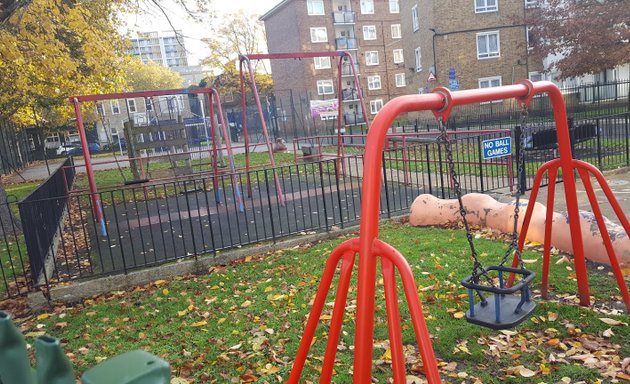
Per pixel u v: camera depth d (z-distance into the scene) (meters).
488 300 3.56
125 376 0.80
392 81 52.94
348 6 50.34
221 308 5.22
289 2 48.09
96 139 56.03
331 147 24.62
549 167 4.37
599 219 4.24
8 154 29.75
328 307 4.90
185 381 3.73
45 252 7.02
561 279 4.97
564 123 4.16
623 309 4.27
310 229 7.81
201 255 6.95
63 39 14.02
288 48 50.16
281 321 4.72
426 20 31.92
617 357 3.51
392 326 2.27
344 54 11.07
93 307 5.62
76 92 16.22
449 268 5.60
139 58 17.30
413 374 3.60
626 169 10.48
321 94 48.97
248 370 3.86
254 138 43.34
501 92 3.36
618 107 24.31
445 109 2.90
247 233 7.73
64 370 0.92
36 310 5.81
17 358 0.98
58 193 10.95
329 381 2.55
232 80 49.62
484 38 30.91
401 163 15.19
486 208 7.10
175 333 4.70
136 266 6.56
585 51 21.88
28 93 16.34
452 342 3.98
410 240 6.92
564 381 3.32
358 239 2.46
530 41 30.09
